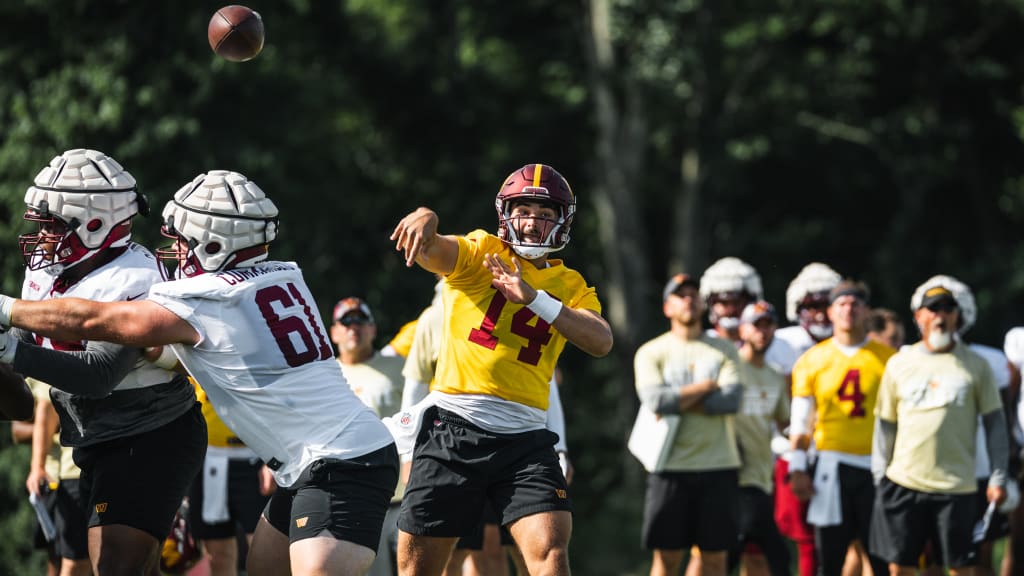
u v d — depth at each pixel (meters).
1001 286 85.56
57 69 66.75
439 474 21.86
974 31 89.31
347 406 19.27
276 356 18.73
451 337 22.05
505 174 91.00
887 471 31.14
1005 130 92.69
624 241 86.06
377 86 88.81
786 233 94.38
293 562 18.86
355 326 32.78
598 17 86.38
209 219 18.72
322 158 79.12
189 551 26.92
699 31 80.88
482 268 21.47
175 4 66.44
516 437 21.83
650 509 32.62
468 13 92.12
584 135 93.62
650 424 32.28
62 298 18.06
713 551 32.16
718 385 32.09
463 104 90.94
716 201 92.94
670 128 88.25
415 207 88.56
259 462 32.59
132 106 65.31
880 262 90.81
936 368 30.59
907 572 31.00
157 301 18.22
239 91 69.12
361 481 19.05
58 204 19.39
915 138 90.19
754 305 34.59
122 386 19.95
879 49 90.31
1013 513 34.78
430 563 22.17
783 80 87.06
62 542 27.41
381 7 91.00
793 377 33.72
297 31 80.56
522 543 21.36
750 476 34.16
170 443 20.30
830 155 94.62
